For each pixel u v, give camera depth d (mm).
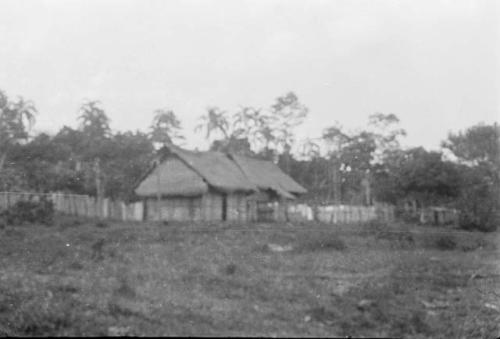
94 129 26250
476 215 21234
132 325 6828
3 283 8727
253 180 30844
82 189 26469
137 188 28141
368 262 12242
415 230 19141
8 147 23875
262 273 10484
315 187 33875
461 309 8258
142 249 13789
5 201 21594
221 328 6828
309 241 15500
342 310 7715
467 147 25375
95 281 9258
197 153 29891
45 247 13398
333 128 32469
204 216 27375
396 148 30141
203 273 10250
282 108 29578
